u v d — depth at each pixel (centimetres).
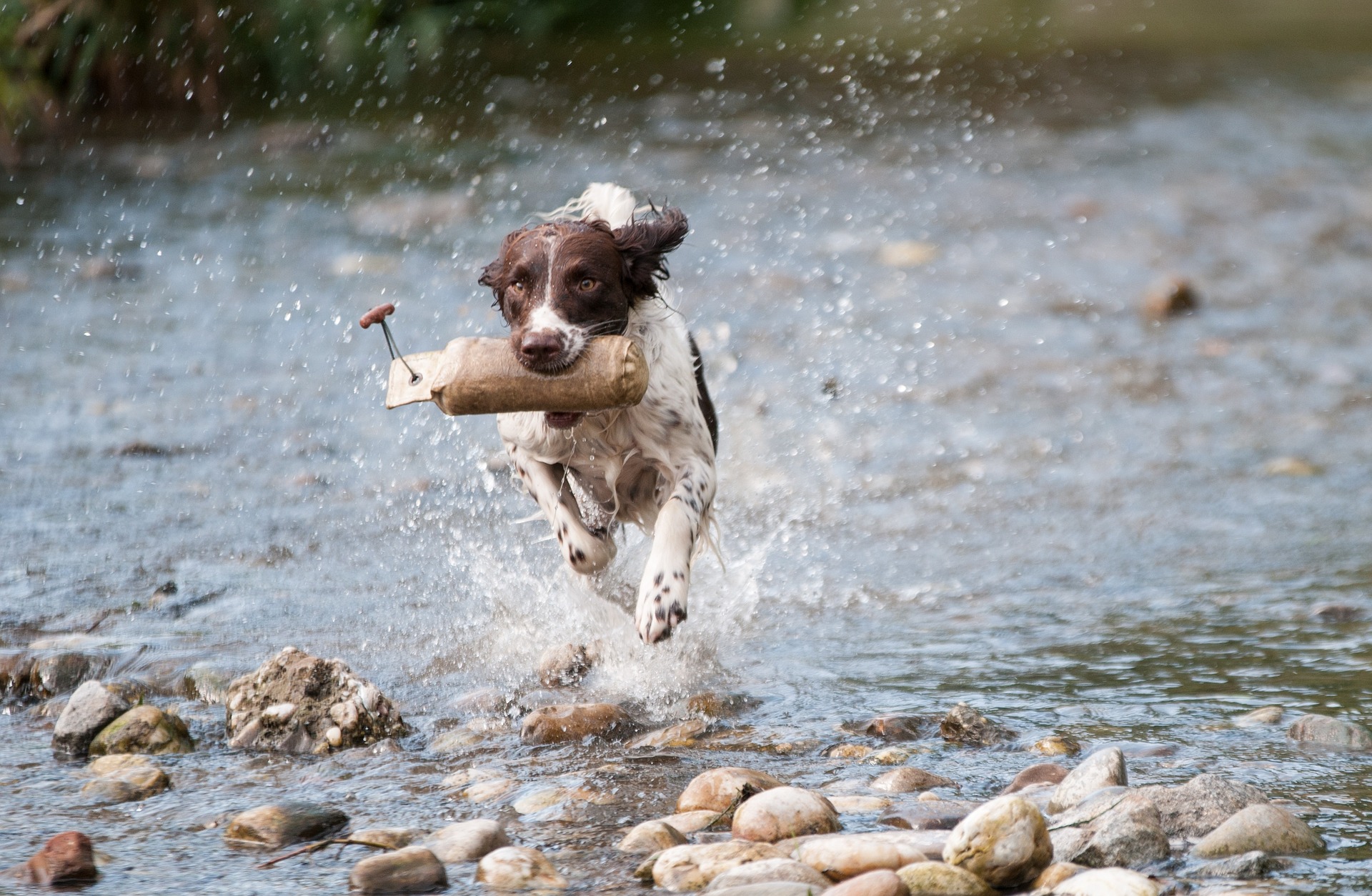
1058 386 1344
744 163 2328
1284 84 3119
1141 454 1143
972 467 1115
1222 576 852
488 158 2314
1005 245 1900
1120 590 833
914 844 464
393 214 1944
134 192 2070
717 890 430
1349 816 497
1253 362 1418
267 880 469
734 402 1270
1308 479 1064
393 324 1469
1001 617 793
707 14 3791
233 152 2325
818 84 3095
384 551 905
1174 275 1767
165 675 702
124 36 2525
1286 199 2159
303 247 1797
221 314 1516
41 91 2388
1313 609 777
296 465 1085
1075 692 665
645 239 715
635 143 2450
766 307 1597
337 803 544
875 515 1002
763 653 744
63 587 828
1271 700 641
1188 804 490
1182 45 3666
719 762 584
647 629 663
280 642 751
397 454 1118
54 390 1257
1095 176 2314
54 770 586
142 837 511
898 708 650
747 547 937
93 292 1589
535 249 690
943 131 2641
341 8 2775
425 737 629
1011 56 3503
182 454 1106
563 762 591
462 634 769
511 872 460
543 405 645
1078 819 485
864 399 1294
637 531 910
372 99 2764
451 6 3191
